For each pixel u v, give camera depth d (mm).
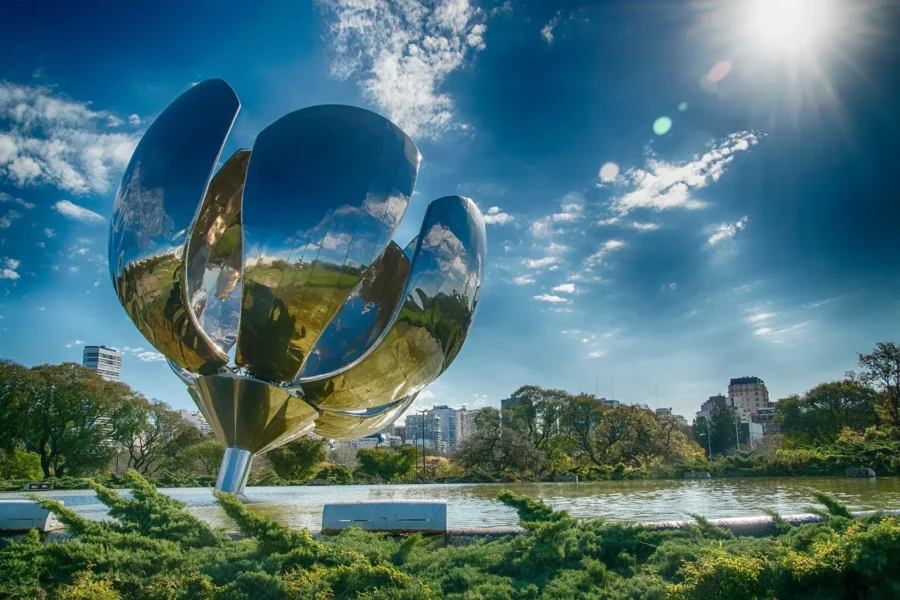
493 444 39562
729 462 33656
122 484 23375
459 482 34469
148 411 41875
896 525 4238
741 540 5895
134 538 5324
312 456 37281
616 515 11297
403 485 30625
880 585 3965
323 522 7129
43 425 37594
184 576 4340
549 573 5211
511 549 5707
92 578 4492
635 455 44688
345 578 4477
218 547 5625
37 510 7355
